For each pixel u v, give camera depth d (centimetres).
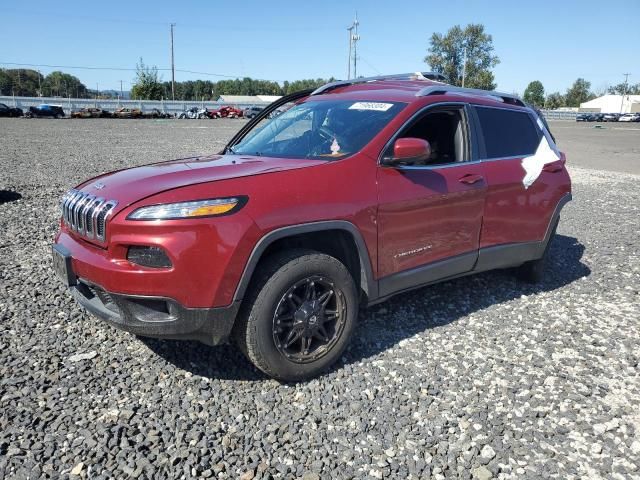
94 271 300
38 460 255
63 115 5381
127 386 321
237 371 343
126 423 286
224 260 290
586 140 3038
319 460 264
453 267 413
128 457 259
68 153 1645
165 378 332
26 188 975
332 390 324
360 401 313
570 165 1691
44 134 2609
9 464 251
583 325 434
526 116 495
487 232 434
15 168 1251
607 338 412
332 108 424
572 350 390
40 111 5188
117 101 6756
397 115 382
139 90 8538
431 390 326
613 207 967
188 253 284
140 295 288
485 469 261
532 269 514
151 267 288
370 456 268
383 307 453
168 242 283
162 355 360
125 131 3022
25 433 274
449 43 9044
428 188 379
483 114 447
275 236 304
